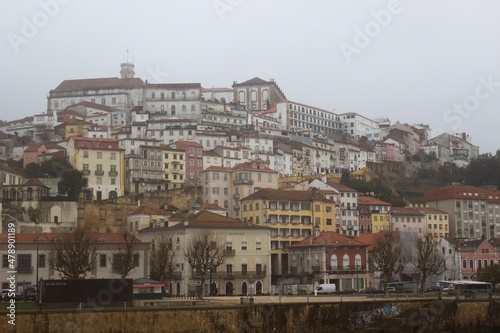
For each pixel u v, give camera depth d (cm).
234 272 17888
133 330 10156
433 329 12238
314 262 19025
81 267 14312
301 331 11256
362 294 16050
